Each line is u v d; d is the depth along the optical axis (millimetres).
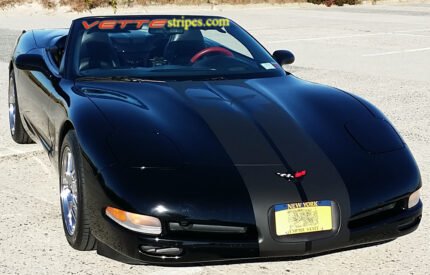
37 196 5508
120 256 4164
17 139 6992
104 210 3838
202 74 5164
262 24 21781
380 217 4027
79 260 4266
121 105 4430
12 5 23453
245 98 4688
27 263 4223
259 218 3736
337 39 17938
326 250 3895
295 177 3871
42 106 5492
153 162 3861
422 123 8273
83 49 5328
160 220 3688
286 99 4746
